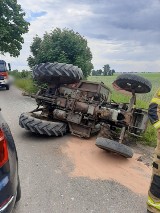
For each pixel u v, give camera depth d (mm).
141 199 4301
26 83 20266
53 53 15555
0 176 2824
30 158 5539
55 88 7109
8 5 27484
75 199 4168
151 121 3359
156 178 3422
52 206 3953
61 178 4766
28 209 3842
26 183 4520
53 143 6422
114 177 4934
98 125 7117
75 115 6699
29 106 11320
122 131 6051
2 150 2852
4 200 2842
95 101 6762
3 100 12969
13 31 28281
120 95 12578
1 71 19094
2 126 3350
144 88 5816
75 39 15789
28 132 7254
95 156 5789
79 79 7078
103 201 4172
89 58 17094
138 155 6148
